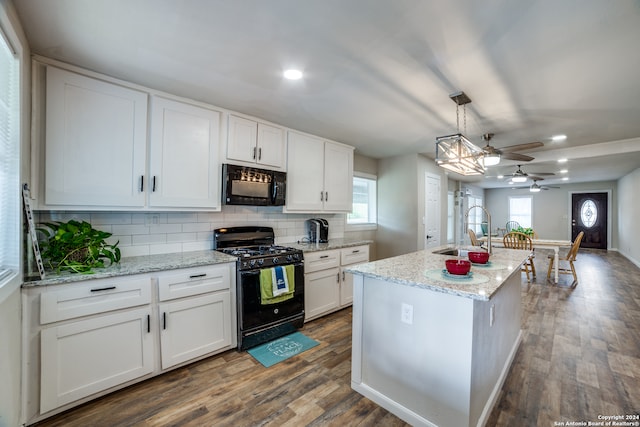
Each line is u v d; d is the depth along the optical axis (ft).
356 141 12.80
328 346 8.64
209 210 8.59
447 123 10.26
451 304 5.14
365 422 5.65
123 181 7.03
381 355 6.16
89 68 6.46
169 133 7.79
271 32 5.20
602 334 9.52
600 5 4.43
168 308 6.97
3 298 4.16
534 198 33.14
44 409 5.37
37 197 5.91
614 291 14.46
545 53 5.79
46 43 5.50
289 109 8.97
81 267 6.05
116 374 6.23
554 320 10.72
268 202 9.88
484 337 5.55
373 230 17.02
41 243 6.09
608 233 28.73
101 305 6.02
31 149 5.82
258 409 5.95
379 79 6.97
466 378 4.95
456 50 5.73
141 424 5.50
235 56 6.01
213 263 7.73
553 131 11.22
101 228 7.61
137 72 6.66
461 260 6.07
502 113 9.20
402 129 11.02
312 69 6.52
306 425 5.54
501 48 5.63
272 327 8.89
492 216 35.83
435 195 17.60
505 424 5.57
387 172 16.79
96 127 6.64
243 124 9.33
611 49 5.64
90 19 4.82
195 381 6.85
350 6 4.51
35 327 5.30
